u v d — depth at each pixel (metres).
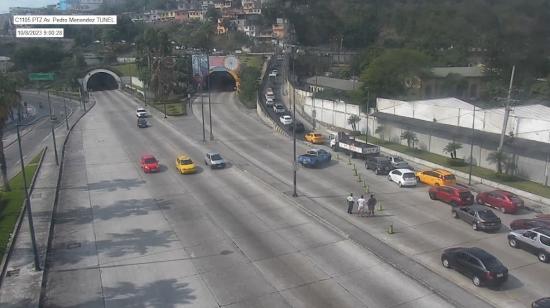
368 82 79.44
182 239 35.91
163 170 56.66
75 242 35.72
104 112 111.44
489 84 100.38
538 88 96.44
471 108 60.06
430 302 26.36
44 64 167.38
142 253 33.56
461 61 122.69
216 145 70.75
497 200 41.38
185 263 31.86
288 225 38.34
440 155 60.12
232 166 57.97
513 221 37.00
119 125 91.38
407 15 166.62
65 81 156.00
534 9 125.88
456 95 101.38
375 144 67.81
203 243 35.09
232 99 117.88
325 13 191.88
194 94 126.12
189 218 40.34
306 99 95.06
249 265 31.34
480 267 27.86
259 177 52.50
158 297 27.59
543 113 57.19
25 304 26.86
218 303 26.77
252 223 38.94
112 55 181.12
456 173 52.50
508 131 52.31
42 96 151.50
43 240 36.00
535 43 111.94
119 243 35.41
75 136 81.69
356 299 26.81
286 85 115.81
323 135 76.88
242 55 160.25
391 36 163.75
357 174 53.69
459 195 41.41
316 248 33.81
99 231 37.88
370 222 38.72
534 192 44.59
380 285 28.34
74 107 125.50
